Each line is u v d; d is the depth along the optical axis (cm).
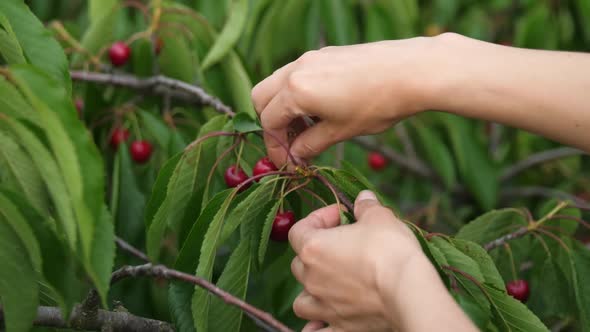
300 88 74
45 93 61
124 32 120
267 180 79
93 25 109
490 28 155
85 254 62
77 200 61
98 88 110
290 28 127
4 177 71
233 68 103
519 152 155
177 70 111
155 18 107
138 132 106
